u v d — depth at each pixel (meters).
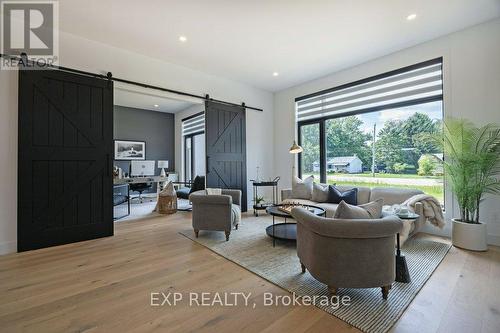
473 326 1.58
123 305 1.83
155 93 4.27
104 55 3.72
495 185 2.93
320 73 4.98
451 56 3.46
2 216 2.88
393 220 1.85
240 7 2.87
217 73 4.98
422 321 1.63
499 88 3.09
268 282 2.20
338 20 3.13
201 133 7.65
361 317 1.69
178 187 7.76
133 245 3.19
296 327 1.60
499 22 3.09
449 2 2.78
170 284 2.16
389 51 4.02
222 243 3.25
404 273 2.18
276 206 3.69
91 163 3.46
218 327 1.60
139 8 2.88
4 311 1.75
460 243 3.00
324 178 5.24
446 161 3.42
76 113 3.35
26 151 2.98
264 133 6.05
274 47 3.87
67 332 1.54
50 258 2.74
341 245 1.84
